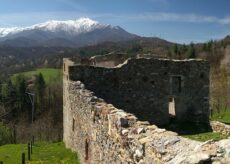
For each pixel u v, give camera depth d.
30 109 74.12
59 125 63.12
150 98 23.92
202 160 6.07
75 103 19.62
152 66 23.88
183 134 22.44
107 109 12.27
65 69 24.20
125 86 23.39
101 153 12.59
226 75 78.00
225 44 97.06
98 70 22.75
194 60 24.66
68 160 19.45
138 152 8.46
